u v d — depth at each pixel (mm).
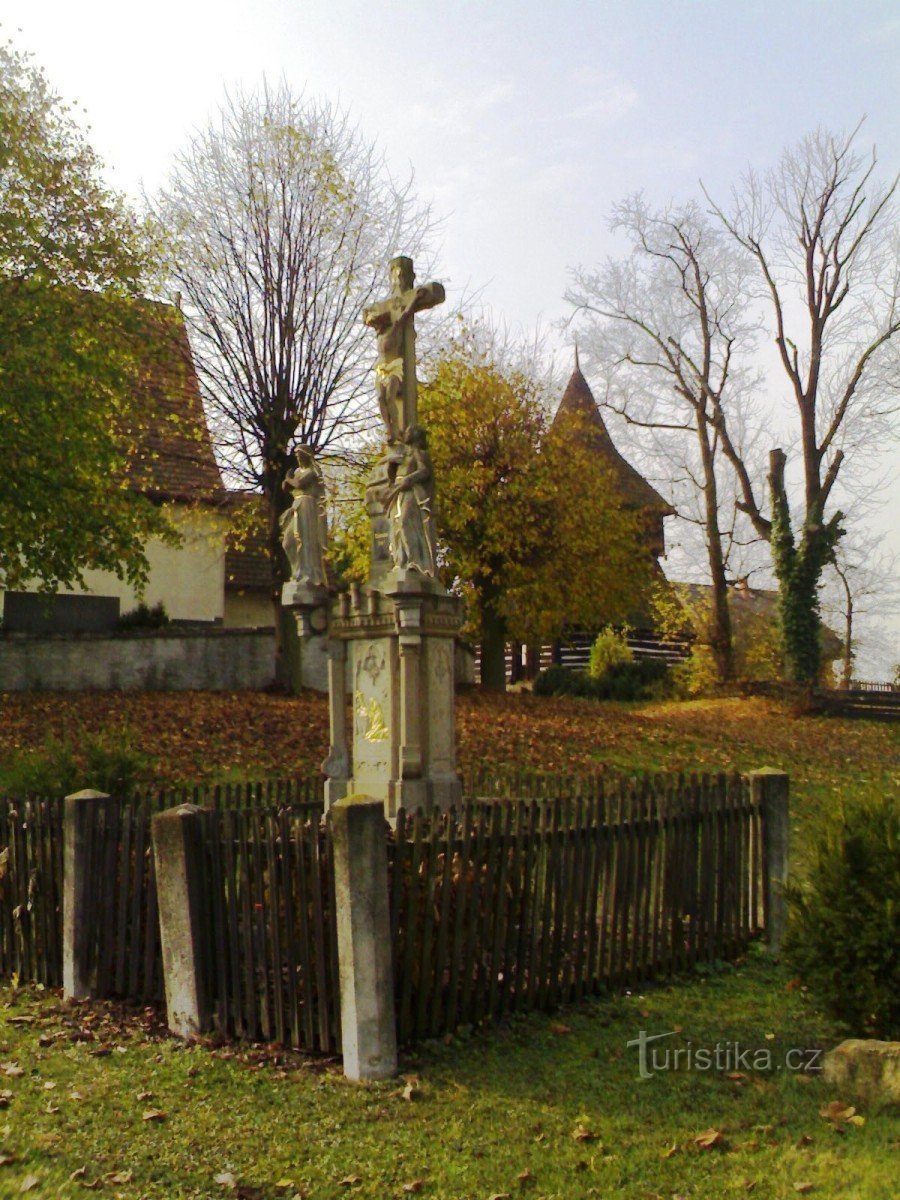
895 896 6809
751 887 9758
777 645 35250
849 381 31984
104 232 21656
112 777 12195
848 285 31922
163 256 24547
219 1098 6480
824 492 31969
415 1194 5344
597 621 30734
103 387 21328
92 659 25203
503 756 18594
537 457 28469
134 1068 7008
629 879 8547
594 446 37906
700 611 36125
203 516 27422
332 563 29500
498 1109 6246
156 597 30719
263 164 24969
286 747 18844
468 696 26703
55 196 21141
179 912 7629
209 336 24953
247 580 33438
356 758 11016
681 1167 5508
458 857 7359
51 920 8945
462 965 7391
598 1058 7008
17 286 20062
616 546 29516
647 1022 7703
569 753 19219
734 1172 5418
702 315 33844
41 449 19406
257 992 7344
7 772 13602
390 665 10719
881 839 7031
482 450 28594
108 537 21156
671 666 35812
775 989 8539
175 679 25938
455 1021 7281
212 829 7629
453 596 10820
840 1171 5301
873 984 6789
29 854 9133
